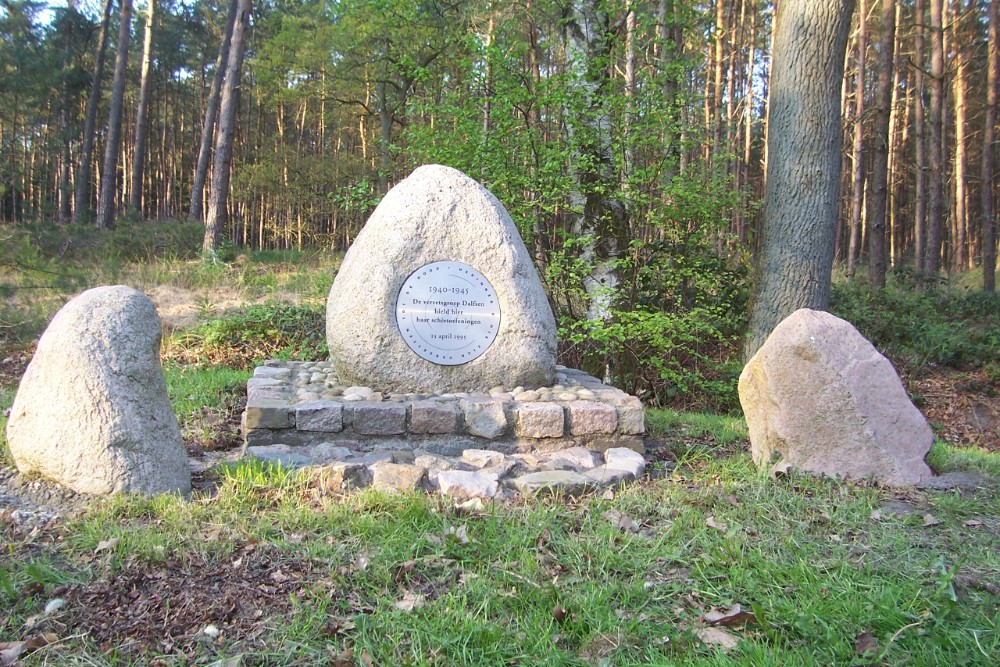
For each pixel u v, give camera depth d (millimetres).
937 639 2592
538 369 5652
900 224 30156
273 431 4844
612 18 9383
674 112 8062
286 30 20234
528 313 5629
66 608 2736
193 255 17609
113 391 3715
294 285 13359
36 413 3748
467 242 5578
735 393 8203
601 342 8398
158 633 2623
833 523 3740
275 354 9195
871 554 3342
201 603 2807
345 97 24016
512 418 5055
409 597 2871
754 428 4867
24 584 2852
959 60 21047
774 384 4672
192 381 7223
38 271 10469
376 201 9047
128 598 2824
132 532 3271
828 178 8070
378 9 10000
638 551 3342
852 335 4660
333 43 18734
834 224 8211
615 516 3715
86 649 2514
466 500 3926
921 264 21297
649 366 8867
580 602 2842
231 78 17578
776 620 2768
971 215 30453
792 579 3051
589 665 2504
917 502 4105
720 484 4363
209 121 23969
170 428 3949
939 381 10414
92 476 3664
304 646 2537
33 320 9211
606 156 8680
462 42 8805
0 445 4434
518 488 4168
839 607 2818
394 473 4098
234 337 9398
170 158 42094
